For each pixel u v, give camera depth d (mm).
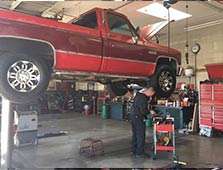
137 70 4129
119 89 5496
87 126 8570
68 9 7246
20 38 2922
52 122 9578
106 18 3803
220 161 4465
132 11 7352
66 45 3283
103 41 3650
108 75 3770
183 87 8906
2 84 2852
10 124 3600
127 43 3957
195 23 8914
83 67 3480
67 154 4922
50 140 6254
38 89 3096
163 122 4777
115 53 3781
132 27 4180
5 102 3588
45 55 3291
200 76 9336
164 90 4570
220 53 8711
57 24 3248
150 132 7430
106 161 4457
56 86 13516
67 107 13758
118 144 5797
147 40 4430
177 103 8281
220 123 6793
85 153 4980
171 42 10344
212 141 6277
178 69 4879
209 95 7090
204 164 4273
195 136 6977
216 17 8195
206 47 9133
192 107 8312
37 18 3100
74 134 7070
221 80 7461
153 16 7801
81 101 13484
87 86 14141
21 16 2961
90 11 3820
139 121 4789
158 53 4434
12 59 2938
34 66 3098
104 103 11273
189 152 5133
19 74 2994
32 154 4922
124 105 10281
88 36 3502
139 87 5348
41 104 12734
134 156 4793
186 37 9797
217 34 8773
